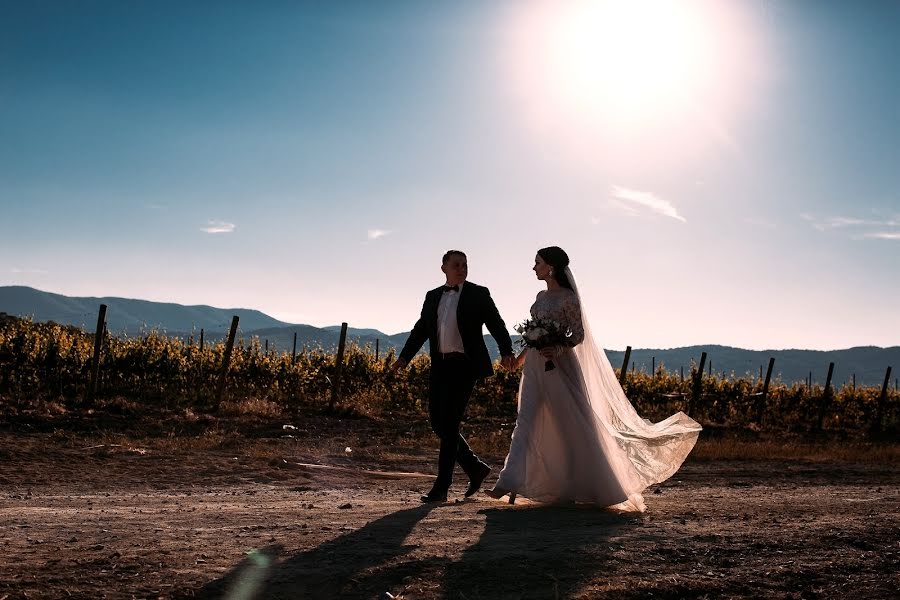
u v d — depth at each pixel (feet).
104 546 14.80
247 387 71.05
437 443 49.16
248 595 11.96
